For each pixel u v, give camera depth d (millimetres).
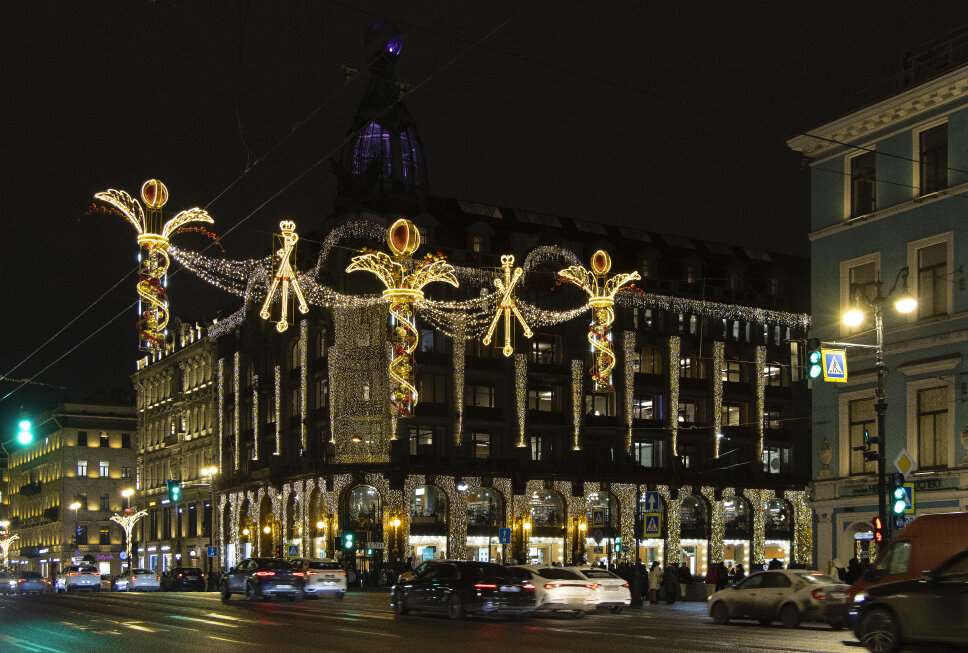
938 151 38094
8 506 142750
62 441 121188
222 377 89125
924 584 19234
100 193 25469
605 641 22844
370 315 72500
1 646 20953
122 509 122125
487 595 30141
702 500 80625
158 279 25625
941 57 39625
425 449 72562
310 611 34375
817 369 32594
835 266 41375
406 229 37219
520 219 79625
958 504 35906
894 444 38531
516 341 75375
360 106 76938
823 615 28922
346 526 71188
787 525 83688
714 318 82875
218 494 88938
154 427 105438
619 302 78500
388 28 76312
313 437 75375
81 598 48406
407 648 20328
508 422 74875
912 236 38531
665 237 86000
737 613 31047
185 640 22203
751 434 82625
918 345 37875
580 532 75688
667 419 79875
